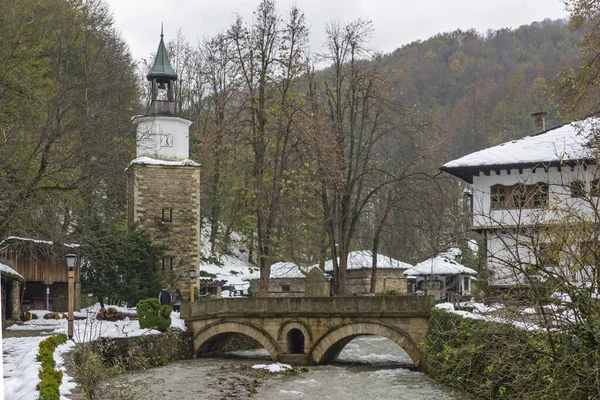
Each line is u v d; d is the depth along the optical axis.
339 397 25.03
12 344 27.77
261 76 43.66
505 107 93.75
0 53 35.25
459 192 50.72
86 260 42.75
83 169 32.03
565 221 14.47
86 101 36.88
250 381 28.44
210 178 67.00
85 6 50.16
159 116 50.19
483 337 19.03
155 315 35.12
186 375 29.98
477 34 131.88
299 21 44.53
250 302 35.41
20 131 31.97
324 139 42.91
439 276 59.78
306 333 34.03
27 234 31.67
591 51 30.58
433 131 47.88
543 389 13.80
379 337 48.00
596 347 13.12
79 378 18.91
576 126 27.22
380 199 49.41
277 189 43.34
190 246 50.00
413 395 24.98
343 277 45.69
